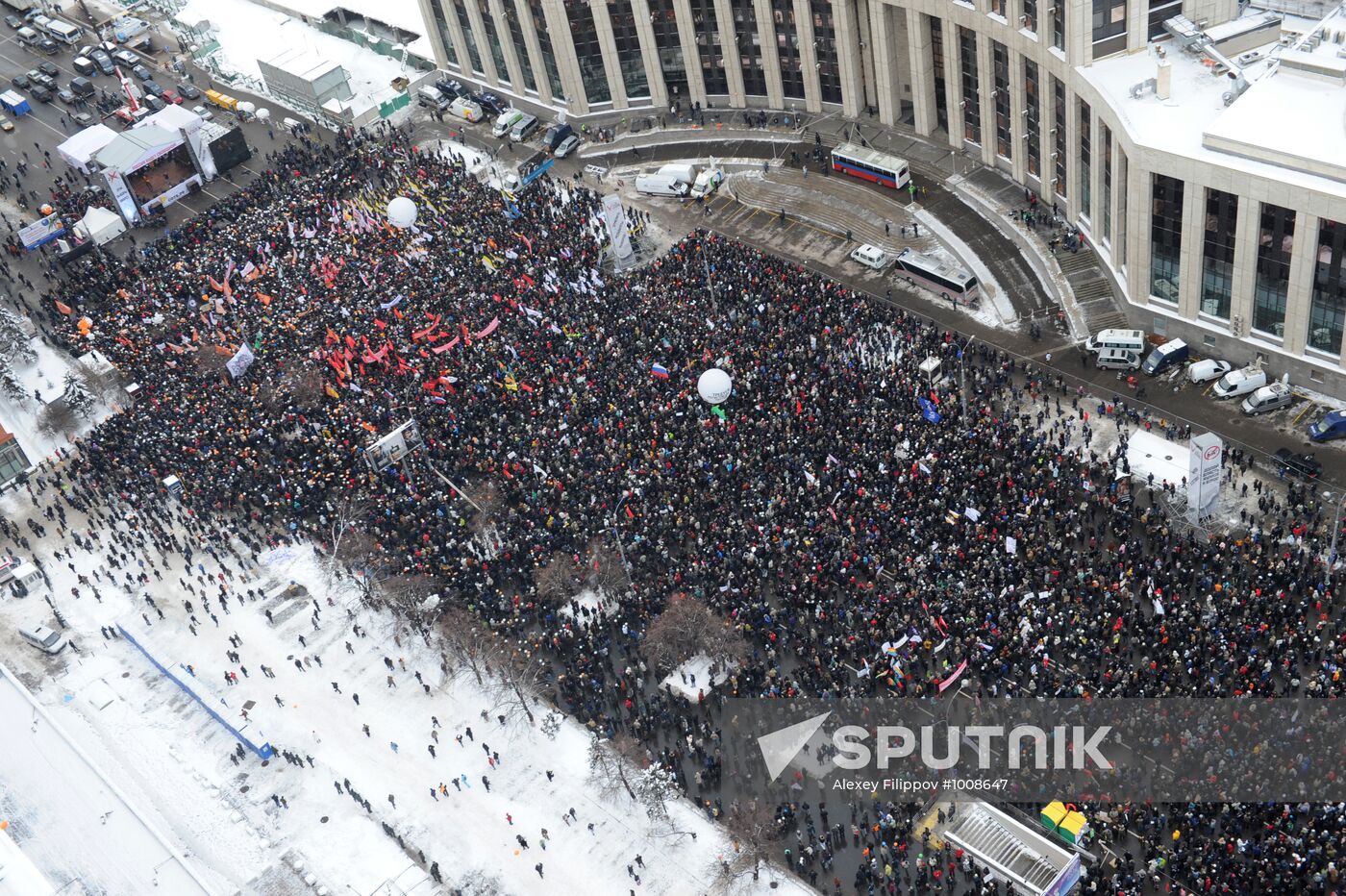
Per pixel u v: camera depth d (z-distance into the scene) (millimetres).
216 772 121250
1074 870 97750
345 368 151250
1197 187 126188
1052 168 153750
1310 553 114000
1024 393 137500
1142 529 120562
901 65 173875
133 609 136875
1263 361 133625
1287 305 127500
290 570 136125
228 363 154500
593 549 126125
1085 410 134875
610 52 187000
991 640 110875
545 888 107375
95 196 197875
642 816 110438
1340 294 123250
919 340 143000
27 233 188375
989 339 146000
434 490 136625
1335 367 128125
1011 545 115562
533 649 122938
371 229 175750
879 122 177625
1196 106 131625
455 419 143375
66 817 118000
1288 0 139875
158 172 199875
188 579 138250
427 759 118500
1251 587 111188
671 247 168250
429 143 199000
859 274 159125
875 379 137375
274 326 162375
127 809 117312
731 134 184875
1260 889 93875
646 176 179500
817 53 176125
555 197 176125
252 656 129875
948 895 99688
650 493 130250
